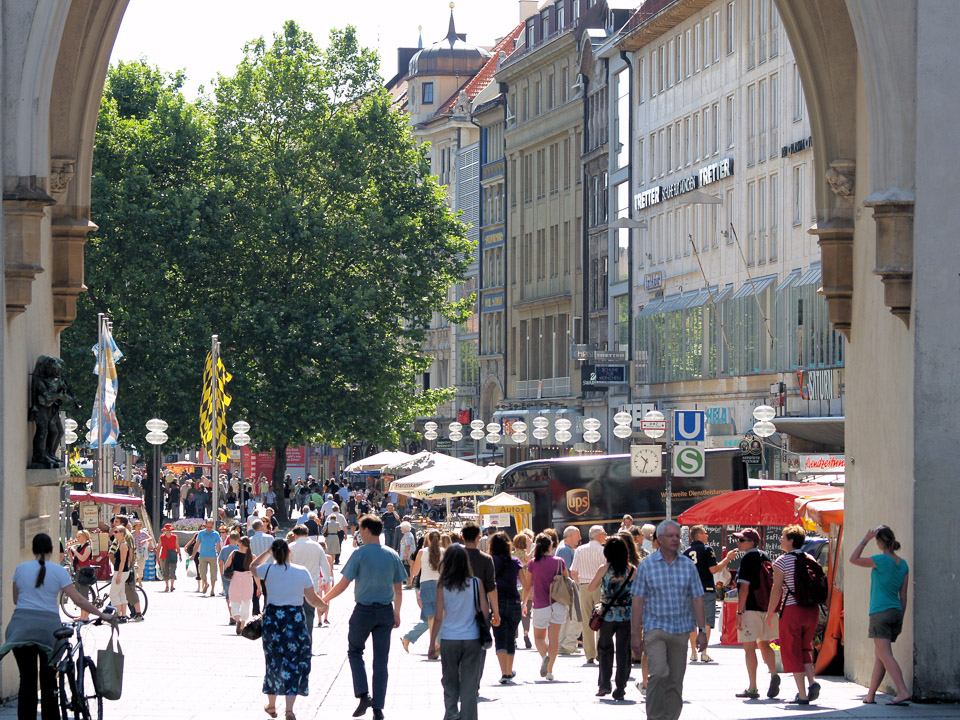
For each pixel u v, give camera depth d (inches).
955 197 1289.4
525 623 2122.3
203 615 2551.7
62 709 1080.2
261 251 5369.1
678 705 1121.4
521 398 7583.7
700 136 5502.0
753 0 4995.1
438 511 5639.8
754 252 4975.4
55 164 1417.3
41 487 1385.3
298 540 1966.0
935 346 1285.7
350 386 5383.9
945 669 1273.4
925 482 1280.8
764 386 4808.1
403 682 1631.4
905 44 1299.2
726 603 2117.4
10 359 1242.6
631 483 3289.9
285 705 1298.0
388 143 5575.8
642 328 6038.4
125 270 5049.2
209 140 5418.3
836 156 1488.7
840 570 1603.1
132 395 5022.1
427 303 5511.8
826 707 1309.1
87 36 1412.4
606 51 6496.1
